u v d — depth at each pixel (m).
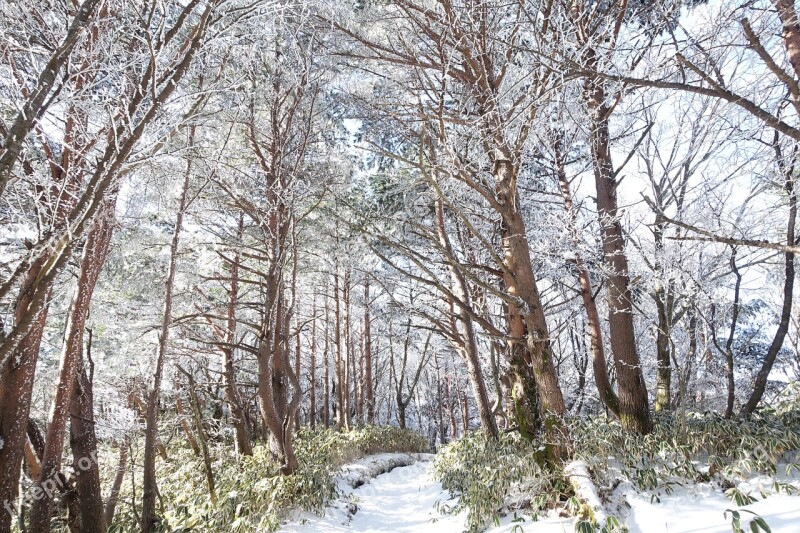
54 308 7.16
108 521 5.42
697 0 3.63
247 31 3.28
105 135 3.12
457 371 19.16
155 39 2.49
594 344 6.45
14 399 3.63
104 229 4.72
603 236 6.30
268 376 7.25
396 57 6.22
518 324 6.26
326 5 4.30
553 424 4.71
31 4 2.61
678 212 5.21
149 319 8.66
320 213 8.96
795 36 2.59
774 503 3.55
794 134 2.47
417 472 10.56
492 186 5.96
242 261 10.24
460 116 4.98
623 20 3.80
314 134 7.92
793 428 4.54
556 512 4.32
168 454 10.88
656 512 3.96
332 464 8.78
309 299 16.52
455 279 8.16
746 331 9.83
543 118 4.62
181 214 6.08
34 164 2.70
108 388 8.63
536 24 3.29
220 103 4.81
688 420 5.39
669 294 5.27
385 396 24.94
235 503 5.80
